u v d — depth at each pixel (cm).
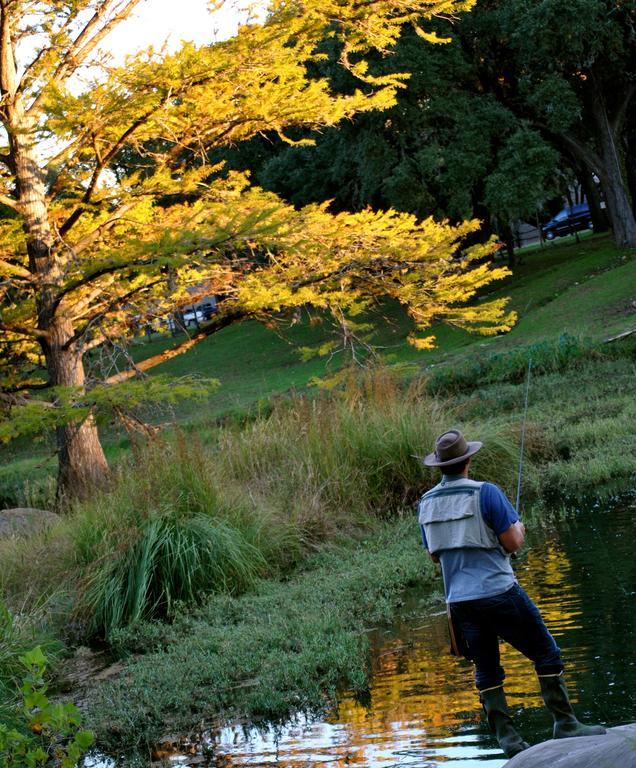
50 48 1541
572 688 570
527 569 898
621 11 3344
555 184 4712
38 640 819
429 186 3612
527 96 3406
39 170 1619
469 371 2436
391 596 916
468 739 526
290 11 1471
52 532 1115
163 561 970
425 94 3425
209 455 1278
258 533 1086
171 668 745
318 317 1730
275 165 4019
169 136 1620
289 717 620
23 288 1609
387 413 1409
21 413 1398
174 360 4612
